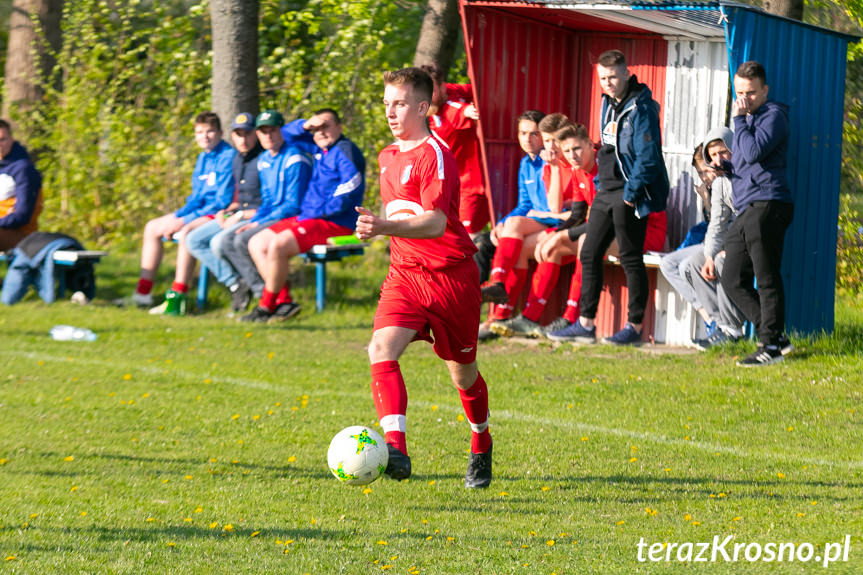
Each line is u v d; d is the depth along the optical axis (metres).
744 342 33.38
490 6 36.94
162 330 40.03
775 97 32.84
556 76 40.75
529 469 21.17
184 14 56.94
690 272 34.00
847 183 43.00
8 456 22.20
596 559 14.89
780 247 30.75
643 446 22.95
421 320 17.41
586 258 35.78
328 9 51.44
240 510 18.16
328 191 42.22
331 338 38.75
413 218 16.61
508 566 14.57
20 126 57.44
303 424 25.42
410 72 17.44
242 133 43.41
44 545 15.73
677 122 38.22
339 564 14.66
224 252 43.03
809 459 21.52
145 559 14.93
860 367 29.94
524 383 30.22
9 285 45.66
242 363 33.88
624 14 34.69
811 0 44.47
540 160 38.03
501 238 37.31
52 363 33.56
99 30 56.62
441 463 21.77
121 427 25.06
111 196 55.47
